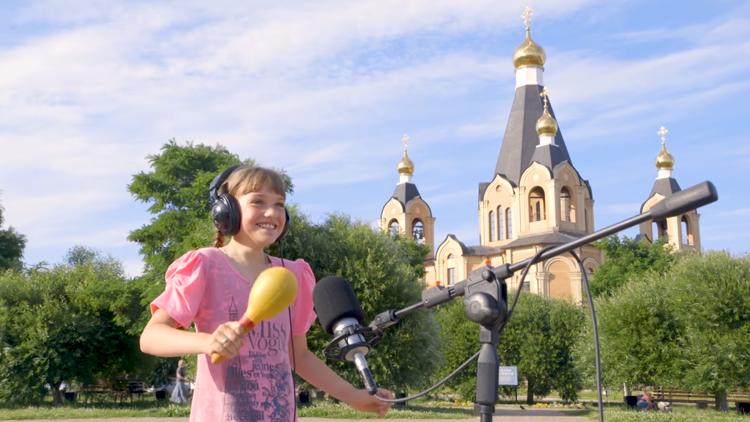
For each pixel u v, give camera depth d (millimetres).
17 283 29250
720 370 26094
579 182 64125
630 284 30359
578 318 36688
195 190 33375
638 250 50031
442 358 28234
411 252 50812
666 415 22297
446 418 23125
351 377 24797
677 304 27547
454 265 69688
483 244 68375
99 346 29609
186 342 2469
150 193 34281
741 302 26469
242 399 2781
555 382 35969
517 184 66250
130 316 29938
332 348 3113
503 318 3311
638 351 28344
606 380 29344
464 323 35688
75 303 29344
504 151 69250
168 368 37594
